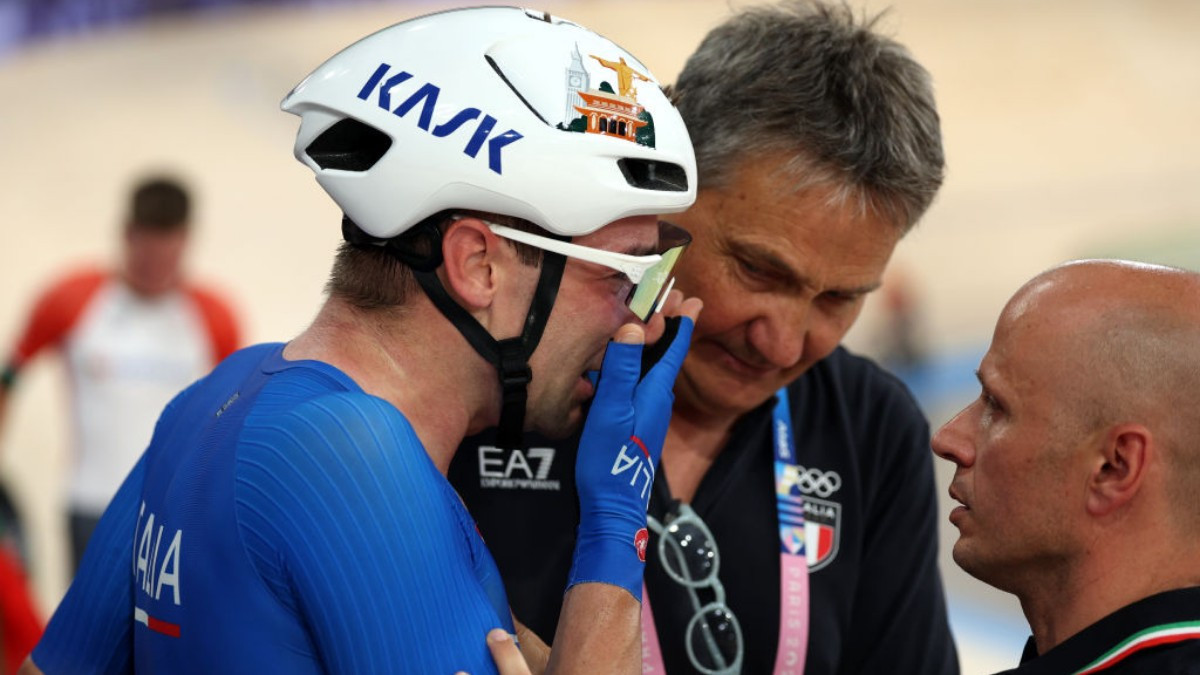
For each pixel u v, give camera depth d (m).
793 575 4.07
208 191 30.81
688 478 4.16
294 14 41.41
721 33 3.87
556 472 3.98
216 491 3.02
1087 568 3.15
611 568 3.22
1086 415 3.07
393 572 2.92
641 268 3.26
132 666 3.53
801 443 4.23
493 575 3.25
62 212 28.88
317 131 3.22
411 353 3.19
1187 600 2.94
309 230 29.59
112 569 3.47
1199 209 34.34
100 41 39.22
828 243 3.67
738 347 3.87
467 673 2.97
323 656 2.97
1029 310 3.22
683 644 3.96
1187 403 2.98
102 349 10.23
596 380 3.77
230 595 2.97
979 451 3.32
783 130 3.59
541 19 3.30
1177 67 43.62
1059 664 3.03
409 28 3.25
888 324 24.77
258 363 3.38
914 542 4.34
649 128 3.23
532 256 3.17
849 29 3.75
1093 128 39.78
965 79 42.91
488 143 3.07
